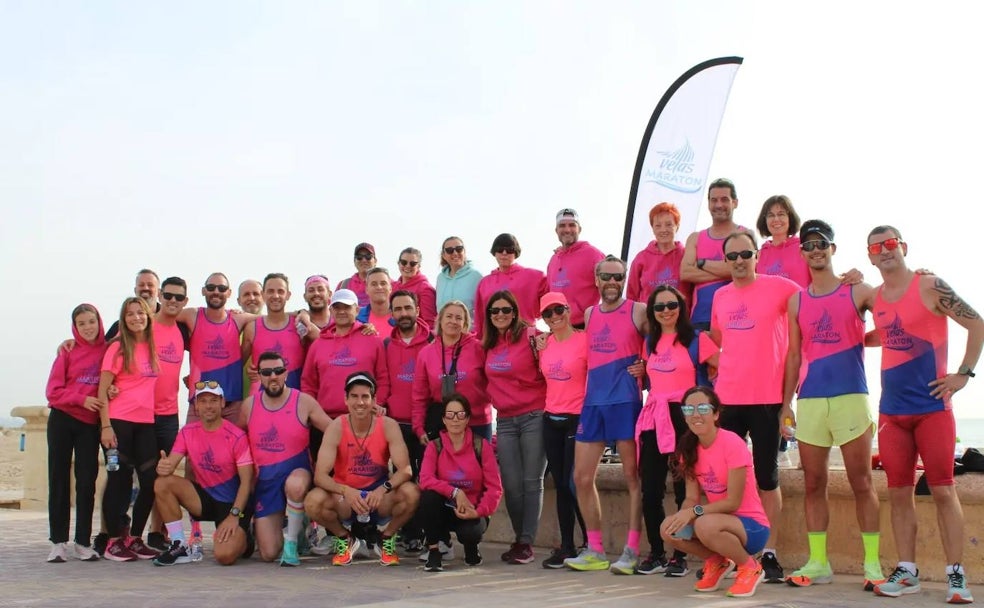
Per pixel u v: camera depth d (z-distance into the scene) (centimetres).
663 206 854
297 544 814
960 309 613
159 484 820
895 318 634
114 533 842
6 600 624
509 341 805
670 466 677
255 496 830
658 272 862
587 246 900
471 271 991
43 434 1437
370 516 823
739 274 693
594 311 770
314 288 921
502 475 815
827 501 746
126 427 839
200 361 877
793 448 1034
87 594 646
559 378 777
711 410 647
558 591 649
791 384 686
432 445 793
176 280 863
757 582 639
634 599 612
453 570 762
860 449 656
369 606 585
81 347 845
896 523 640
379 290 944
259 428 823
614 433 745
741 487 635
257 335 890
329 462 795
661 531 657
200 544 841
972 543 697
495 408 813
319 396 865
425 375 842
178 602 609
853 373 661
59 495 839
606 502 874
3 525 1179
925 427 623
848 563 738
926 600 611
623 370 750
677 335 721
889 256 635
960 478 701
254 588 667
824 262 666
